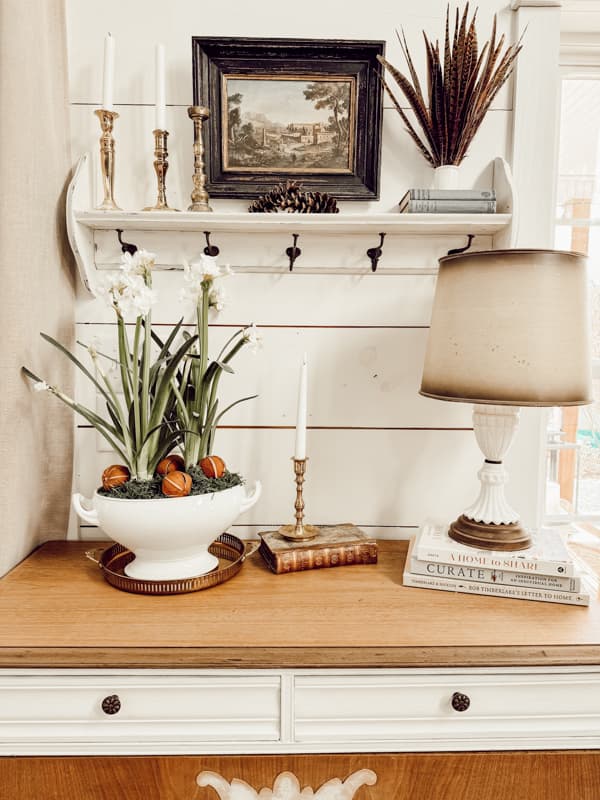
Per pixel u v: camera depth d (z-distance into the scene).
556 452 1.43
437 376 0.92
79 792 0.79
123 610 0.86
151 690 0.77
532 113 1.16
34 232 1.01
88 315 1.19
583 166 1.36
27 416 1.02
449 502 1.24
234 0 1.15
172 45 1.15
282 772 0.79
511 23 1.16
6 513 0.99
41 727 0.78
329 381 1.21
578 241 1.38
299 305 1.20
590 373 0.89
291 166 1.16
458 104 1.05
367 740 0.79
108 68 1.06
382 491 1.24
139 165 1.17
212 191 1.15
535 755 0.80
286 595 0.92
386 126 1.18
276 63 1.13
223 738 0.78
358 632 0.81
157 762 0.78
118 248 1.17
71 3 1.14
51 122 1.06
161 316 1.19
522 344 0.84
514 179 1.18
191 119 1.13
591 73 1.32
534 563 0.90
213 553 1.11
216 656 0.75
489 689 0.79
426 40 1.06
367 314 1.20
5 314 0.96
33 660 0.75
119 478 0.95
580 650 0.77
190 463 0.99
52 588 0.94
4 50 0.95
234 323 1.20
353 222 1.05
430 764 0.80
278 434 1.22
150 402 0.98
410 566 0.97
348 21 1.16
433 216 1.05
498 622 0.84
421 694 0.79
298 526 1.08
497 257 0.85
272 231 1.15
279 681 0.78
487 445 0.98
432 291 1.20
